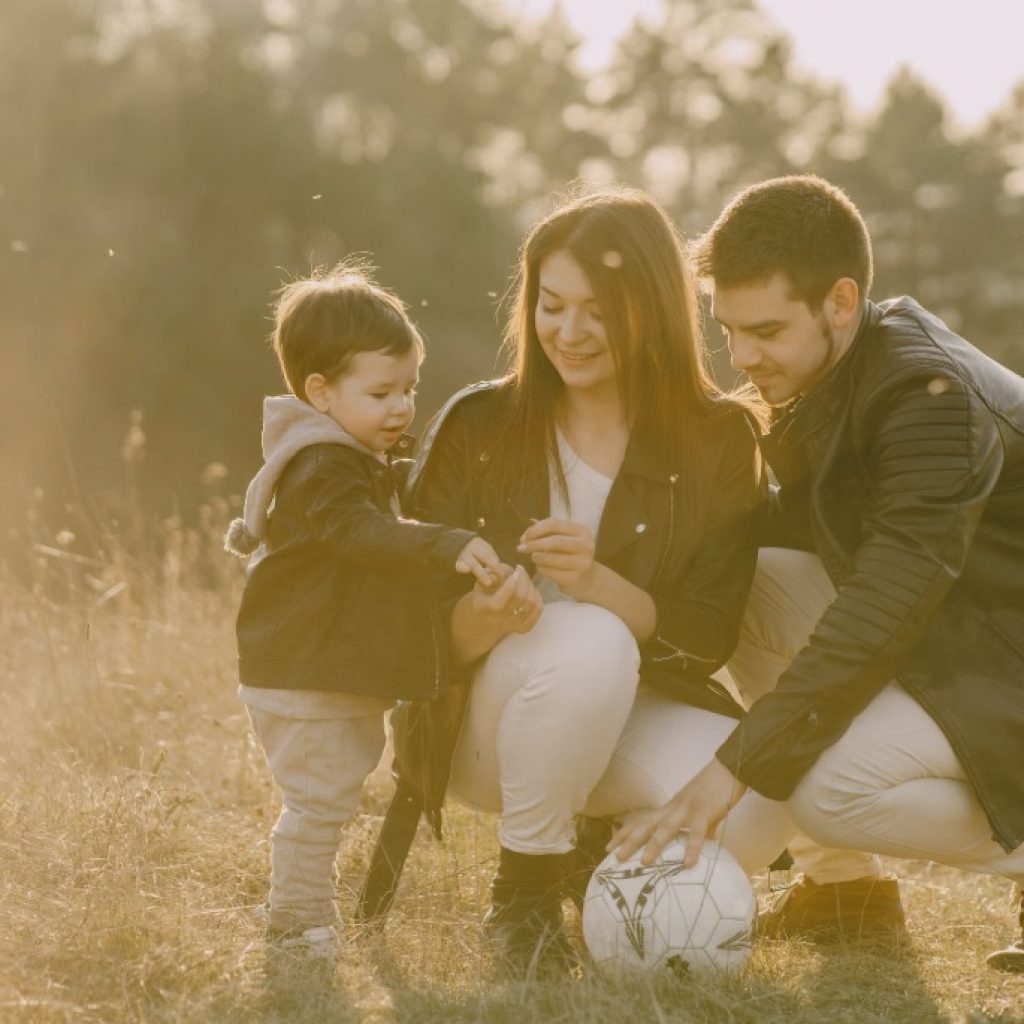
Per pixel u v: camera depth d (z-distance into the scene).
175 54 43.47
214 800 6.44
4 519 12.86
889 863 6.18
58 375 36.38
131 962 4.36
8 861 5.05
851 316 4.66
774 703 4.44
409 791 4.96
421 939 4.72
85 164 40.47
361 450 4.79
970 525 4.41
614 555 4.84
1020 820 4.41
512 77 63.16
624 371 4.79
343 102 55.66
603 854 5.00
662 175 64.44
